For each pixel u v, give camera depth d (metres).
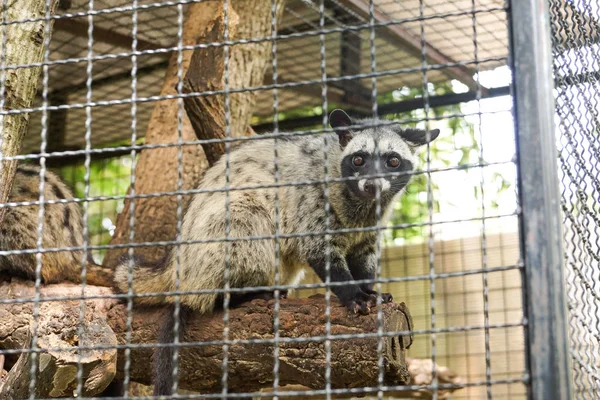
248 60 6.96
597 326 3.68
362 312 4.38
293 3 7.23
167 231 6.92
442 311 8.94
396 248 9.27
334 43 7.76
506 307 8.58
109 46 7.66
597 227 3.89
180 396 2.79
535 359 2.52
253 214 5.12
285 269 5.54
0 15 4.46
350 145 5.56
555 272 2.56
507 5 2.79
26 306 4.85
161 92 7.38
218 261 4.92
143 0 6.77
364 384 4.49
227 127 2.96
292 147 5.52
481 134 2.83
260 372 4.64
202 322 4.80
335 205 5.36
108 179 10.23
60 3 6.73
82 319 3.51
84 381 3.96
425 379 7.73
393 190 5.62
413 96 9.04
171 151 7.16
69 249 3.02
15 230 5.70
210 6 7.41
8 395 3.88
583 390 3.25
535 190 2.62
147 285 5.12
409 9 6.79
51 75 8.19
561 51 3.39
